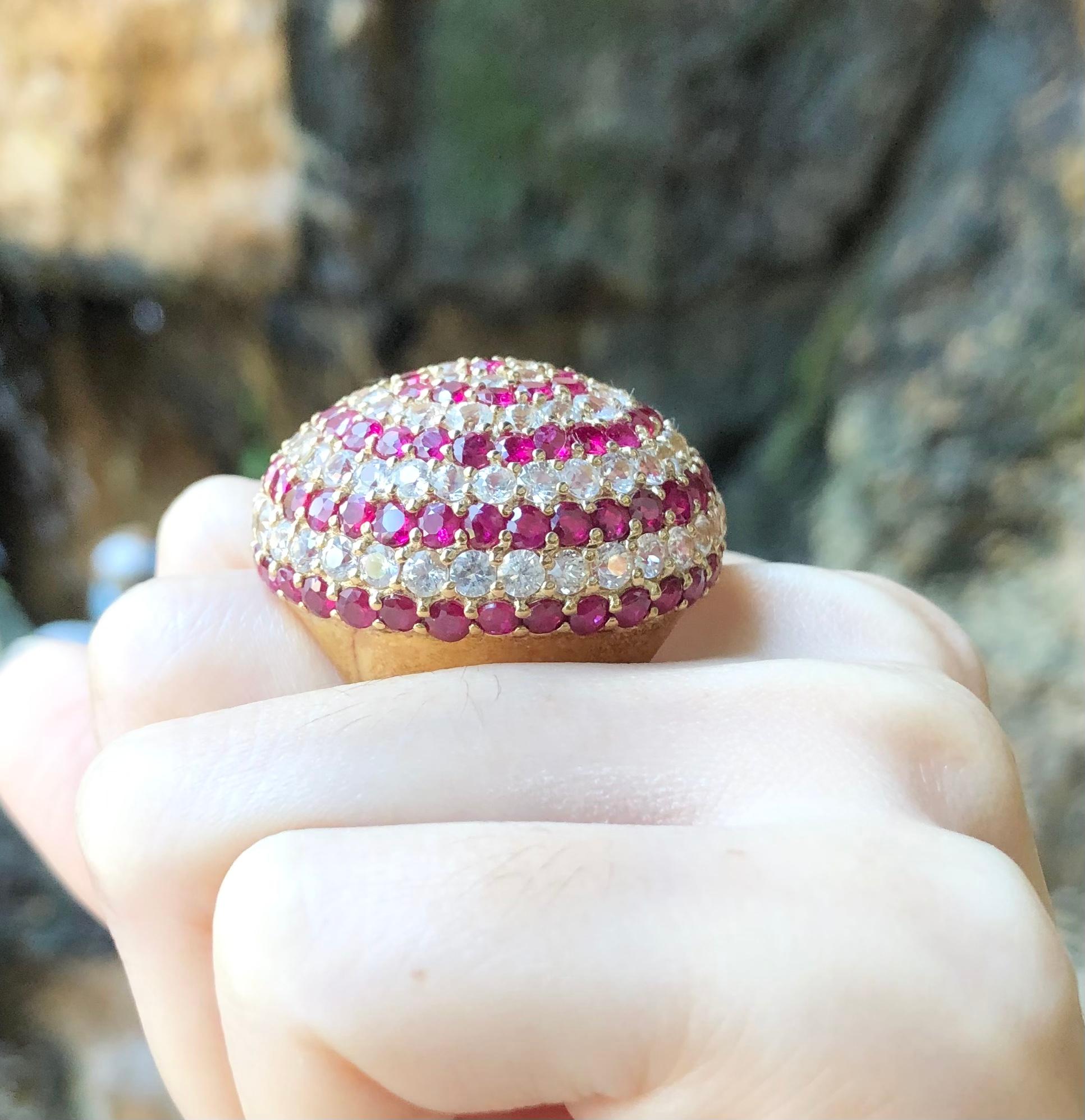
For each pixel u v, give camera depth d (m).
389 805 0.05
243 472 0.22
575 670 0.05
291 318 0.20
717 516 0.06
